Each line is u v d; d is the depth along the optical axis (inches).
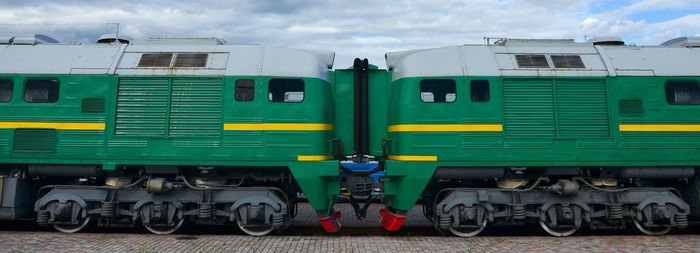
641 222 258.2
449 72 252.7
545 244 231.9
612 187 260.7
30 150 249.4
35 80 253.8
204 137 248.8
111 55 261.4
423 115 249.6
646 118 250.8
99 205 258.2
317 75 257.6
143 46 269.9
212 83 252.7
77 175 257.3
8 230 277.1
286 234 276.7
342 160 274.5
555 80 252.8
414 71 255.0
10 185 250.7
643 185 268.5
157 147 248.4
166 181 251.0
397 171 244.7
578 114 250.8
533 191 254.2
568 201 251.4
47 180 271.9
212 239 240.8
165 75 252.2
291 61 259.4
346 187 271.4
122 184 259.1
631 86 253.1
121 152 248.1
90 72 252.2
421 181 246.2
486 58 260.1
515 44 278.5
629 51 267.3
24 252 206.8
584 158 247.3
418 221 339.3
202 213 248.1
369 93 275.6
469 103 249.6
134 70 253.3
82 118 249.8
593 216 252.5
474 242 237.5
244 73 252.5
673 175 254.1
